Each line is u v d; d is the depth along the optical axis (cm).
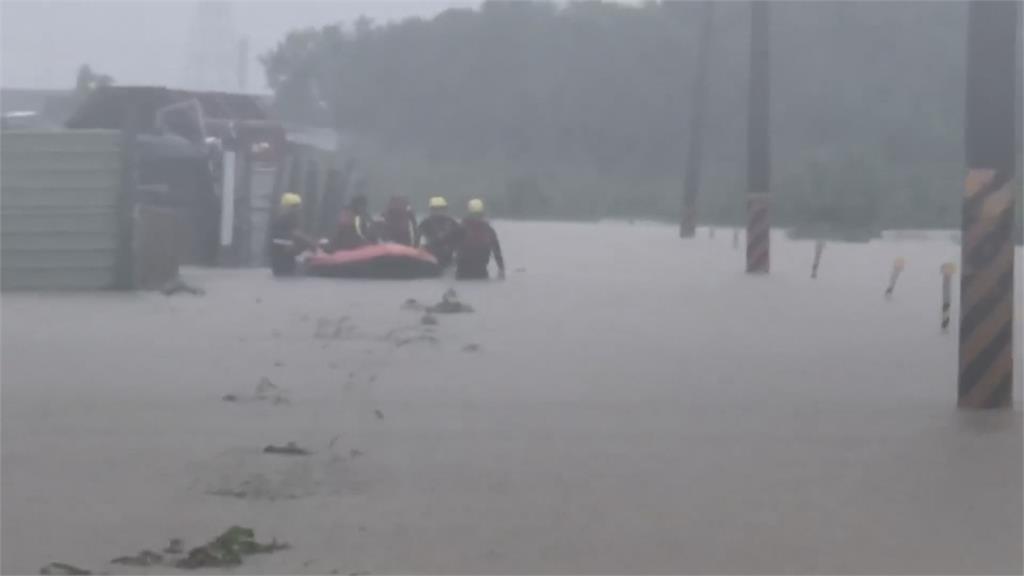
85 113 8269
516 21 18550
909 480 2700
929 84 16350
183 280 6950
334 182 9169
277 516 2419
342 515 2430
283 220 7325
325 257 7312
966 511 2459
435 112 17875
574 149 18050
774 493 2598
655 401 3606
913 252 10344
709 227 14038
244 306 5838
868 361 4378
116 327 5119
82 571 2091
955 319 5631
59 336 4859
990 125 3403
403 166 16888
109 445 3025
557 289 6794
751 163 8100
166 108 8188
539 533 2311
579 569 2111
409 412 3428
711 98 17538
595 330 5162
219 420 3312
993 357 3462
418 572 2092
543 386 3834
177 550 2206
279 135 8381
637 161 17962
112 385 3825
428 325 5222
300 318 5416
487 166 17725
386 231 7794
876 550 2214
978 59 3403
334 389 3762
